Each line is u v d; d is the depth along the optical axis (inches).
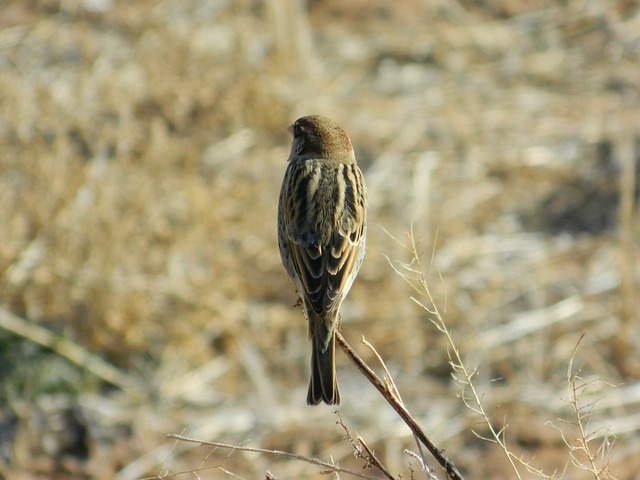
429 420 507.2
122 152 644.7
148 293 539.5
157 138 652.7
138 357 535.2
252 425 507.2
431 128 710.5
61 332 534.3
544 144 701.3
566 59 799.1
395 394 260.4
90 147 651.5
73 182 587.2
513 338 547.2
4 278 540.4
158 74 712.4
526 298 573.0
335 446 494.3
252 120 689.0
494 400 514.9
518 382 526.6
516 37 827.4
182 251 565.9
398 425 502.0
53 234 554.3
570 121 726.5
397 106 732.0
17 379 519.2
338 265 327.9
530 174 675.4
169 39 746.8
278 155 669.3
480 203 647.1
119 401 519.2
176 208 588.7
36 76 727.7
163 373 529.3
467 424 505.4
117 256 546.0
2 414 512.1
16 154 619.8
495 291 573.9
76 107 677.3
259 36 783.7
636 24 832.9
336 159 353.4
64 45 773.9
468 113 729.6
